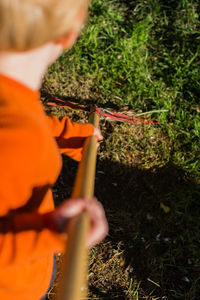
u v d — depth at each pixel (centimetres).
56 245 82
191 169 253
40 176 89
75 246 72
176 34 305
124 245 233
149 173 257
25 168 77
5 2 67
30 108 82
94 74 288
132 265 228
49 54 84
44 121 89
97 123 196
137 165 260
